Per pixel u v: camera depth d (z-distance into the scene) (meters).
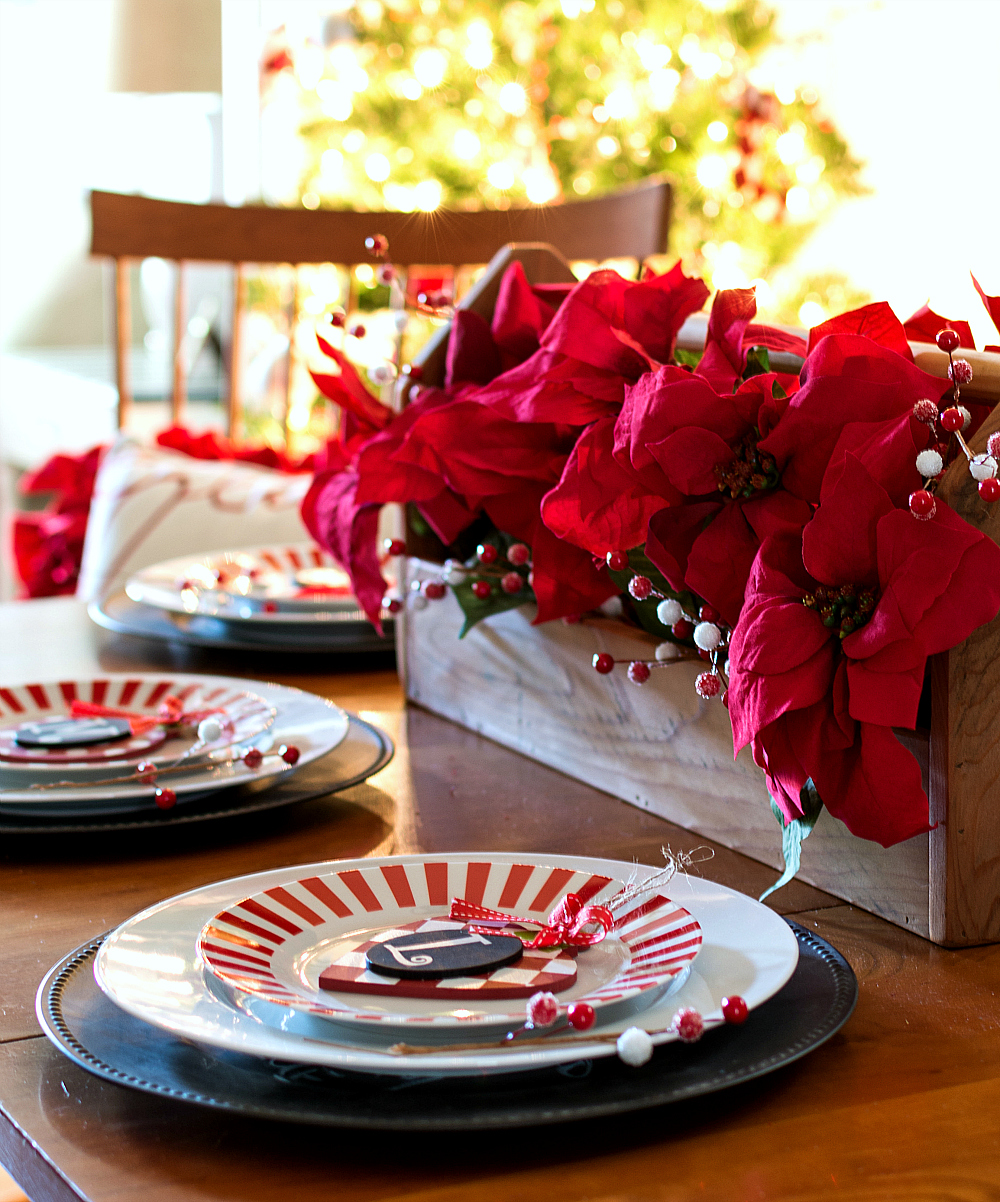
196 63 3.12
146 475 1.79
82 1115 0.44
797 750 0.54
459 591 0.84
